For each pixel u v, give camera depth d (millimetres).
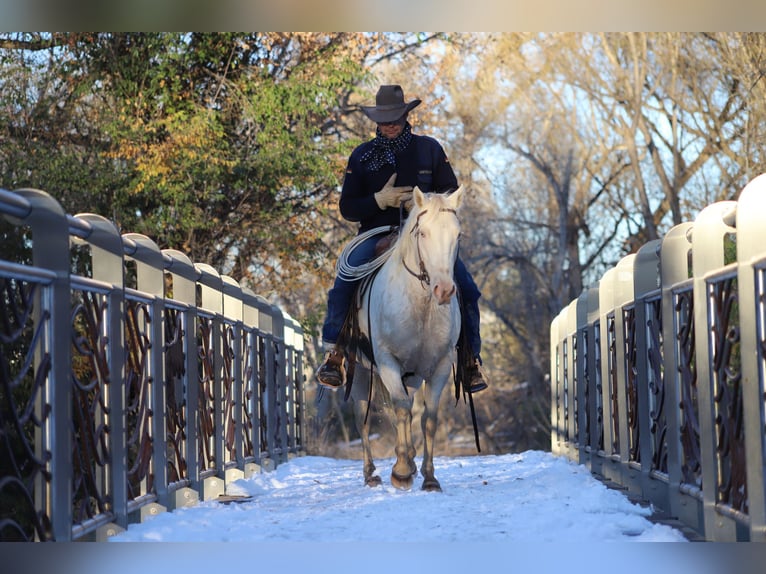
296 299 26172
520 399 36906
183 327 8195
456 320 7719
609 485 8922
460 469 12141
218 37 21016
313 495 8633
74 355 7941
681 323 6254
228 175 20859
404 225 7391
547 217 36719
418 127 28391
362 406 9109
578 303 11828
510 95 35344
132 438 6508
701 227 5496
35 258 4910
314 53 22422
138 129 19609
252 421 11656
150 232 19656
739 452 4898
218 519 6559
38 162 18656
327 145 22250
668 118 33625
